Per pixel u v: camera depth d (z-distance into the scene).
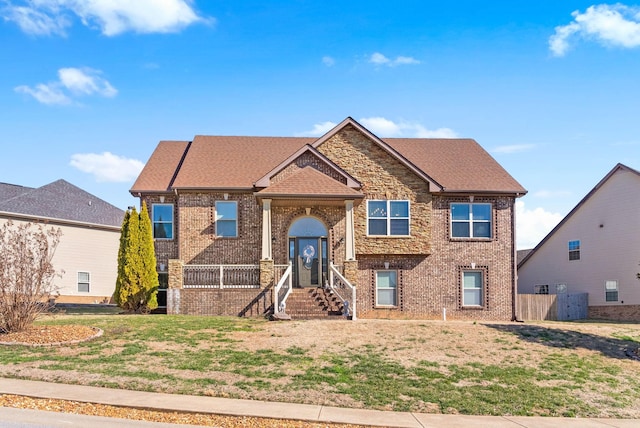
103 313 25.05
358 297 27.62
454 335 18.91
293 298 24.16
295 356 15.52
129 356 14.77
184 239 27.28
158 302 27.64
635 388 14.69
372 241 27.38
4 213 32.12
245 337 17.61
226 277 26.06
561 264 36.34
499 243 28.59
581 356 17.41
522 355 17.02
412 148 32.09
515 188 28.69
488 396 13.26
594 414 12.65
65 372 13.07
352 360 15.41
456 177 29.30
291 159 26.62
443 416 11.75
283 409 11.44
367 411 11.75
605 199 33.16
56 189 38.44
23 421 9.77
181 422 10.33
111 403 11.01
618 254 31.98
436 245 28.25
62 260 35.41
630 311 31.02
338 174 26.72
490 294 28.34
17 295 16.64
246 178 28.14
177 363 14.34
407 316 27.67
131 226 25.06
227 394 12.21
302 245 27.09
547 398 13.44
